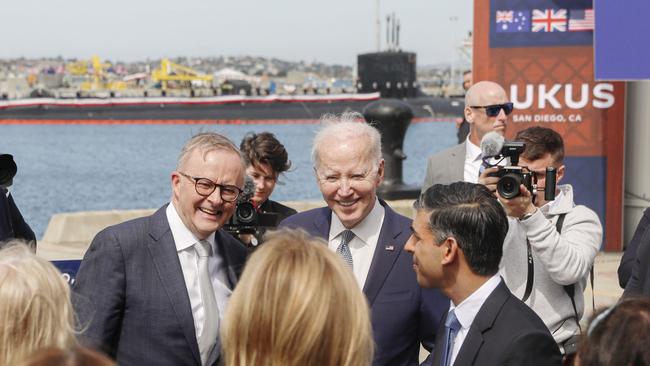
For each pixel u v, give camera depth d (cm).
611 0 725
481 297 291
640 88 938
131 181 3938
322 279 219
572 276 362
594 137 917
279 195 2284
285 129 7981
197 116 8719
